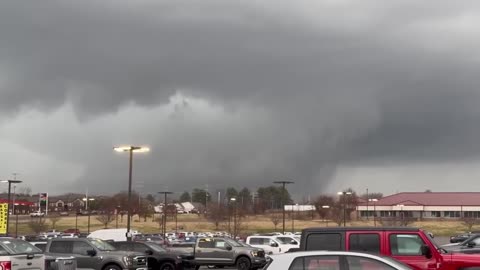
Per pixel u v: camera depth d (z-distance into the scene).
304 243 14.19
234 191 179.12
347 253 10.52
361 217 144.50
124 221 144.50
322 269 10.45
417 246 13.57
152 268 28.16
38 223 109.25
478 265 13.01
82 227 125.06
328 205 130.25
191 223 144.25
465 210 149.25
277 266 10.69
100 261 23.19
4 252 15.94
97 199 191.62
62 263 17.72
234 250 32.59
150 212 155.00
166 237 80.44
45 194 155.25
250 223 132.50
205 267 36.28
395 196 158.38
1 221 53.19
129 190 46.16
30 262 16.45
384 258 10.34
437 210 150.75
